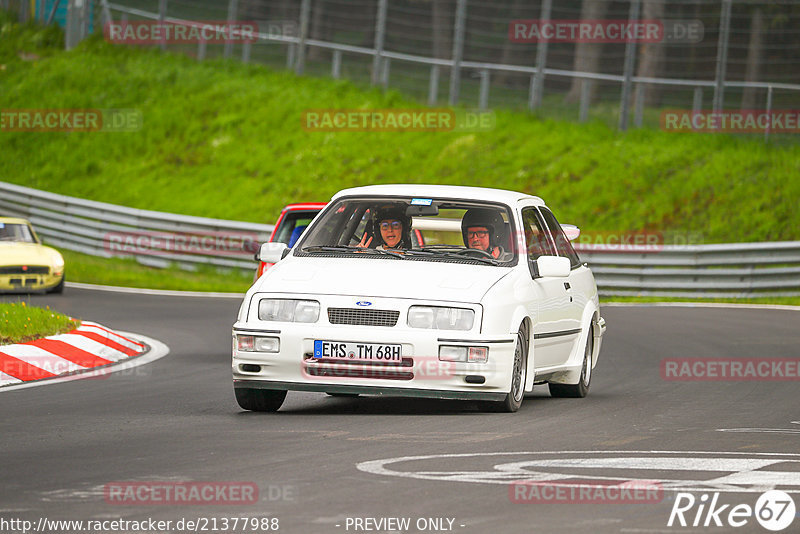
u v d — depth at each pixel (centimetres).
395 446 2884
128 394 4006
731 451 2867
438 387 3384
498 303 3462
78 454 2773
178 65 15062
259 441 2966
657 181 11306
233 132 13588
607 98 13162
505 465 2622
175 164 13312
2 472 2542
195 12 15475
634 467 2616
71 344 5062
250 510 2167
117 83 14775
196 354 5397
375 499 2259
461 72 13538
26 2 16525
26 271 8344
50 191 13175
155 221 11206
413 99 13588
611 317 7725
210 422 3331
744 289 9412
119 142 13800
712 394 4209
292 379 3428
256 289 3550
